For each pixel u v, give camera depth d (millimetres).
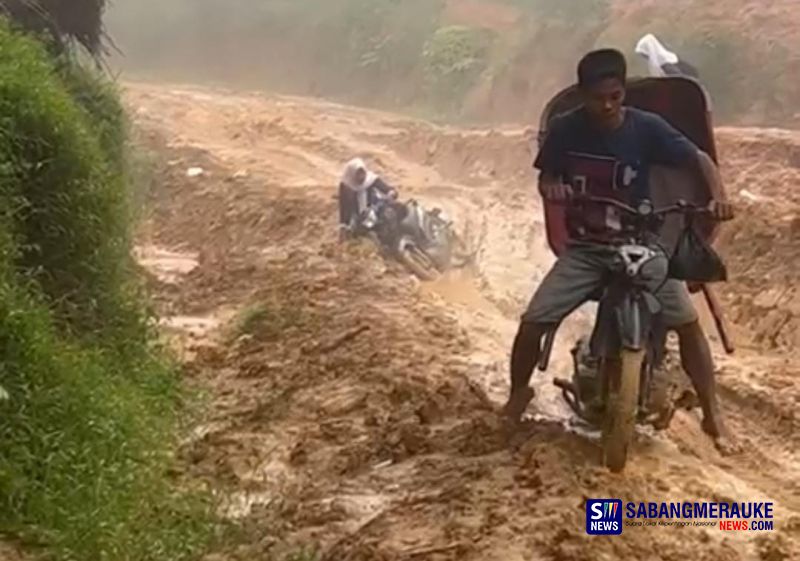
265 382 10078
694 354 7867
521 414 8117
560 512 6633
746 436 8703
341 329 11102
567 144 7660
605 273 7516
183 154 23203
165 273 15891
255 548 6715
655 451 7758
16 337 7426
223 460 8219
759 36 29203
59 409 7250
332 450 8227
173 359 10406
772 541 6449
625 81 7543
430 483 7430
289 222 18266
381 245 14781
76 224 9305
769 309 12758
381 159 24875
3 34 10156
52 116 9195
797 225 14656
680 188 7828
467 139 24594
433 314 11859
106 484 6840
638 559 6227
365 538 6629
